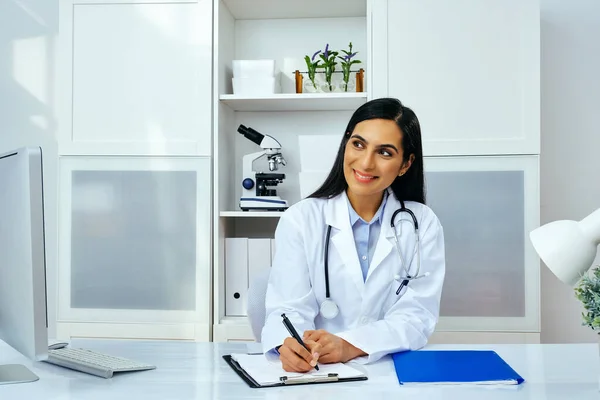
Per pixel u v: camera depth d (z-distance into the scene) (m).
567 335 3.00
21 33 3.13
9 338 1.37
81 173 2.78
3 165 1.37
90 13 2.77
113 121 2.76
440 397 1.18
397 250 1.75
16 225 1.28
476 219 2.66
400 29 2.67
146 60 2.75
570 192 2.98
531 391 1.22
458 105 2.65
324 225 1.80
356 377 1.32
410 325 1.59
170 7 2.74
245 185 2.94
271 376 1.31
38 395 1.20
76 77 2.77
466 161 2.66
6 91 3.14
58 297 2.79
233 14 3.04
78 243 2.79
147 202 2.76
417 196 1.85
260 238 3.14
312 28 3.11
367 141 1.61
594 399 1.17
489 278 2.66
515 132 2.63
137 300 2.77
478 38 2.64
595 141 2.97
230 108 3.03
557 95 2.98
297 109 3.08
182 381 1.30
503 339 2.65
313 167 2.79
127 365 1.39
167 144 2.74
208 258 2.74
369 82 2.70
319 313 1.79
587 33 2.96
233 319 2.79
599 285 1.19
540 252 1.23
